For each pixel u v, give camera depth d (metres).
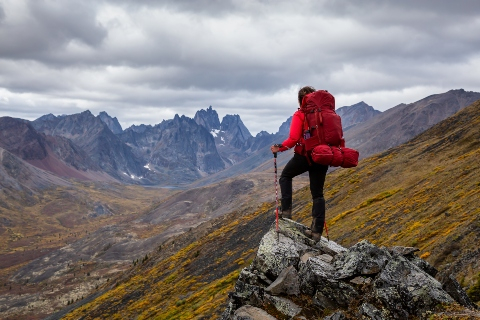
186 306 55.12
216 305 46.06
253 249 74.38
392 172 72.94
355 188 73.81
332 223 56.81
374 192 66.88
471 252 20.69
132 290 88.31
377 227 44.53
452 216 32.09
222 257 80.12
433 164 66.12
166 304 65.31
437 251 25.16
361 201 64.88
